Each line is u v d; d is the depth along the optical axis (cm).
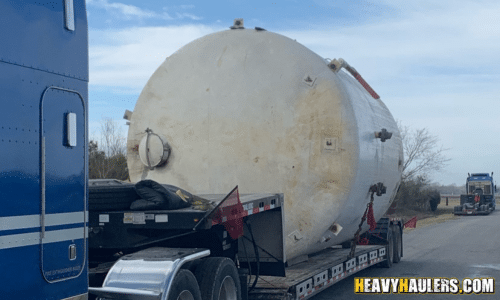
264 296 675
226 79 887
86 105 457
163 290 464
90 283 530
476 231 2545
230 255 668
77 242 435
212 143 880
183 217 539
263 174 854
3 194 370
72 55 443
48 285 403
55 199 414
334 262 926
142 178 920
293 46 882
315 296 975
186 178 891
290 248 844
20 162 386
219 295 552
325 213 838
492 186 5038
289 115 854
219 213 552
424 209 4672
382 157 1026
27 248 386
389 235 1319
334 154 838
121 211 558
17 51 390
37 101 405
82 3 460
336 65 864
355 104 880
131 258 494
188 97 902
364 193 931
